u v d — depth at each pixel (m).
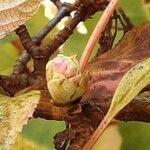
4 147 0.14
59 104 0.16
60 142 0.18
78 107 0.16
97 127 0.16
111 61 0.19
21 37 0.19
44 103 0.16
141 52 0.19
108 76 0.18
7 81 0.18
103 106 0.17
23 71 0.21
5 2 0.17
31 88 0.17
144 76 0.15
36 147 0.24
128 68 0.19
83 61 0.17
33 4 0.17
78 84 0.16
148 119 0.17
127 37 0.20
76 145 0.17
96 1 0.21
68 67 0.16
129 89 0.15
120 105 0.15
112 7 0.17
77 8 0.21
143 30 0.20
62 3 0.23
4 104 0.15
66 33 0.20
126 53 0.19
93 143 0.16
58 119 0.17
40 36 0.22
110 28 0.22
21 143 0.23
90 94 0.18
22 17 0.17
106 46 0.22
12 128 0.14
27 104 0.15
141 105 0.17
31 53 0.19
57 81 0.16
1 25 0.17
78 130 0.17
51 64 0.16
